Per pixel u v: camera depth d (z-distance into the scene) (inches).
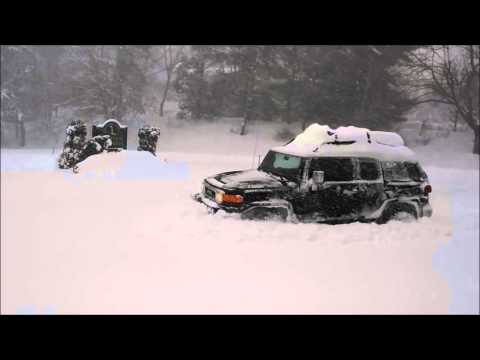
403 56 1569.9
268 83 1813.5
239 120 1974.7
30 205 344.5
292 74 1818.4
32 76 1984.5
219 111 1985.7
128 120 1966.0
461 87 1567.4
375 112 1571.1
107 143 614.2
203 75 2053.4
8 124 2016.5
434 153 1499.8
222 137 1780.3
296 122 1908.2
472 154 1454.2
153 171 550.6
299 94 1768.0
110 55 2043.6
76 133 635.5
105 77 1872.5
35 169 649.6
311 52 1748.3
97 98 1860.2
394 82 1628.9
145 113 1999.3
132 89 1904.5
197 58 1995.6
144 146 725.3
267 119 1941.4
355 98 1646.2
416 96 1817.2
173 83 2111.2
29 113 2010.3
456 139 1656.0
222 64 1973.4
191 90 1955.0
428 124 1996.8
